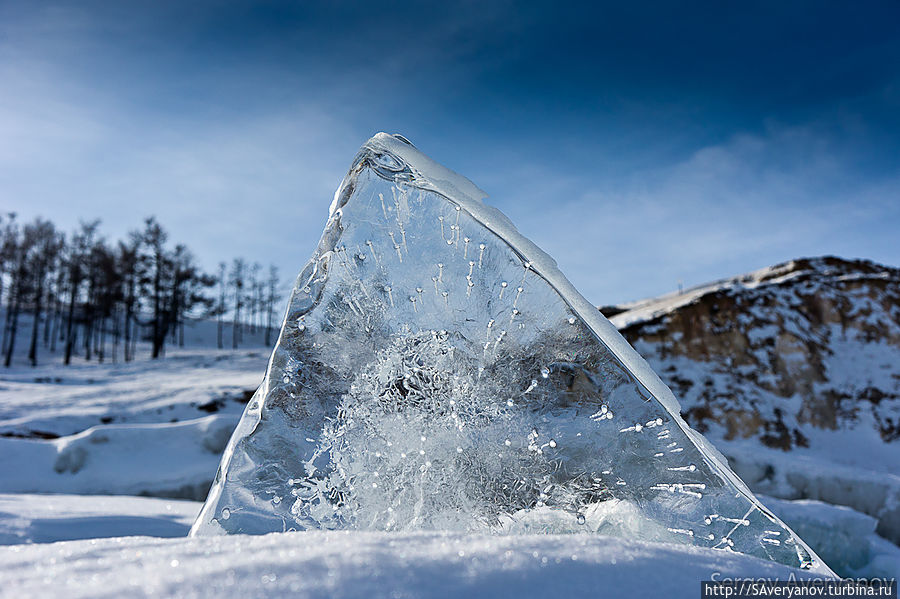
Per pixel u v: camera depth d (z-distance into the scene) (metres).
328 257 1.08
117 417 10.88
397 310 1.06
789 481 6.34
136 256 35.00
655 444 0.95
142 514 2.39
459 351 1.03
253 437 1.00
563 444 0.96
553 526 0.93
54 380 20.25
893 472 8.62
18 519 1.98
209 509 0.95
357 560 0.57
